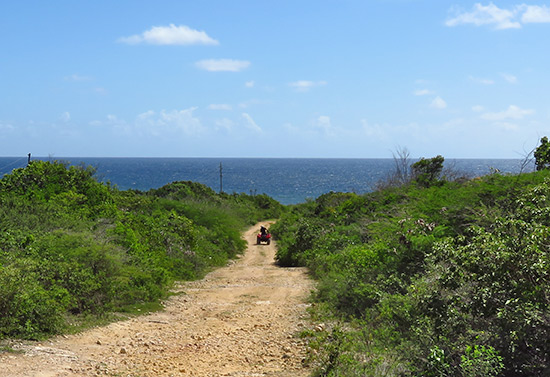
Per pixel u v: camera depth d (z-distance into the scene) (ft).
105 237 55.31
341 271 50.78
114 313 41.34
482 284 22.07
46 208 60.29
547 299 20.27
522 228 22.13
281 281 64.54
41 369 24.64
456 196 51.52
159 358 28.63
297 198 405.59
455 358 22.47
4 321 29.78
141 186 464.24
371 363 23.73
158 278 54.75
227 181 611.88
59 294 36.17
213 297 52.80
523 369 21.02
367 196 100.89
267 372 25.41
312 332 33.30
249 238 142.31
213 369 26.25
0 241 44.50
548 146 58.54
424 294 25.55
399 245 43.60
